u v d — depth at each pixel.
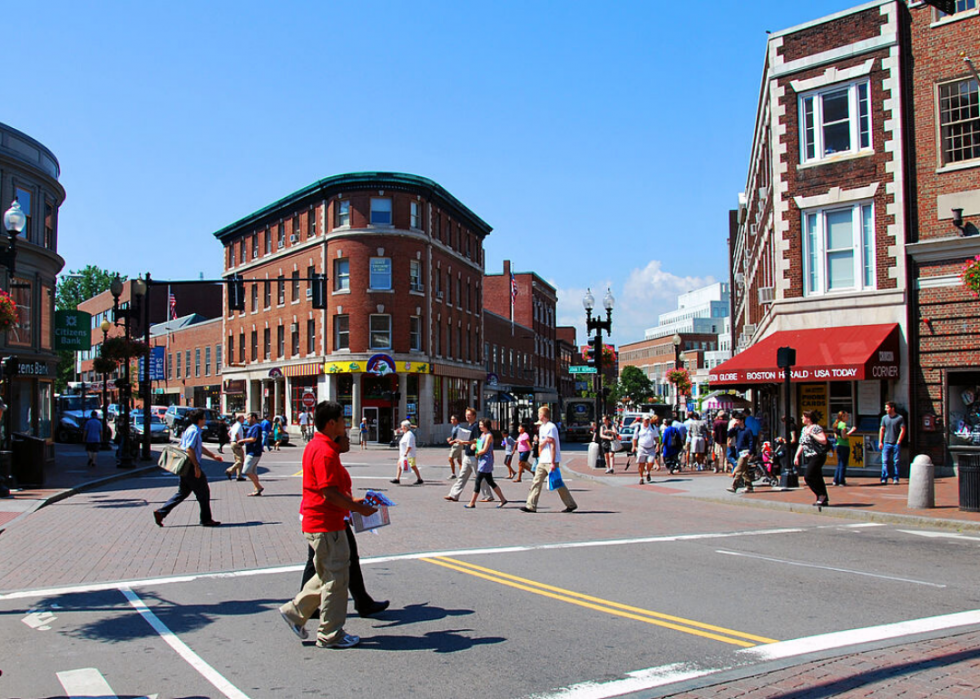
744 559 10.33
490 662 6.05
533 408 64.94
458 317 54.78
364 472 26.55
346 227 47.41
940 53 20.19
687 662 6.02
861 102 21.42
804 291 22.16
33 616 7.59
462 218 56.16
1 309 15.67
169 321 80.88
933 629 6.90
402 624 7.16
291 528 13.23
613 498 18.50
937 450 19.83
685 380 63.56
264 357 55.41
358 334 46.75
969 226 19.61
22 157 25.97
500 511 15.63
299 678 5.73
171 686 5.60
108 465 27.08
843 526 13.56
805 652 6.23
